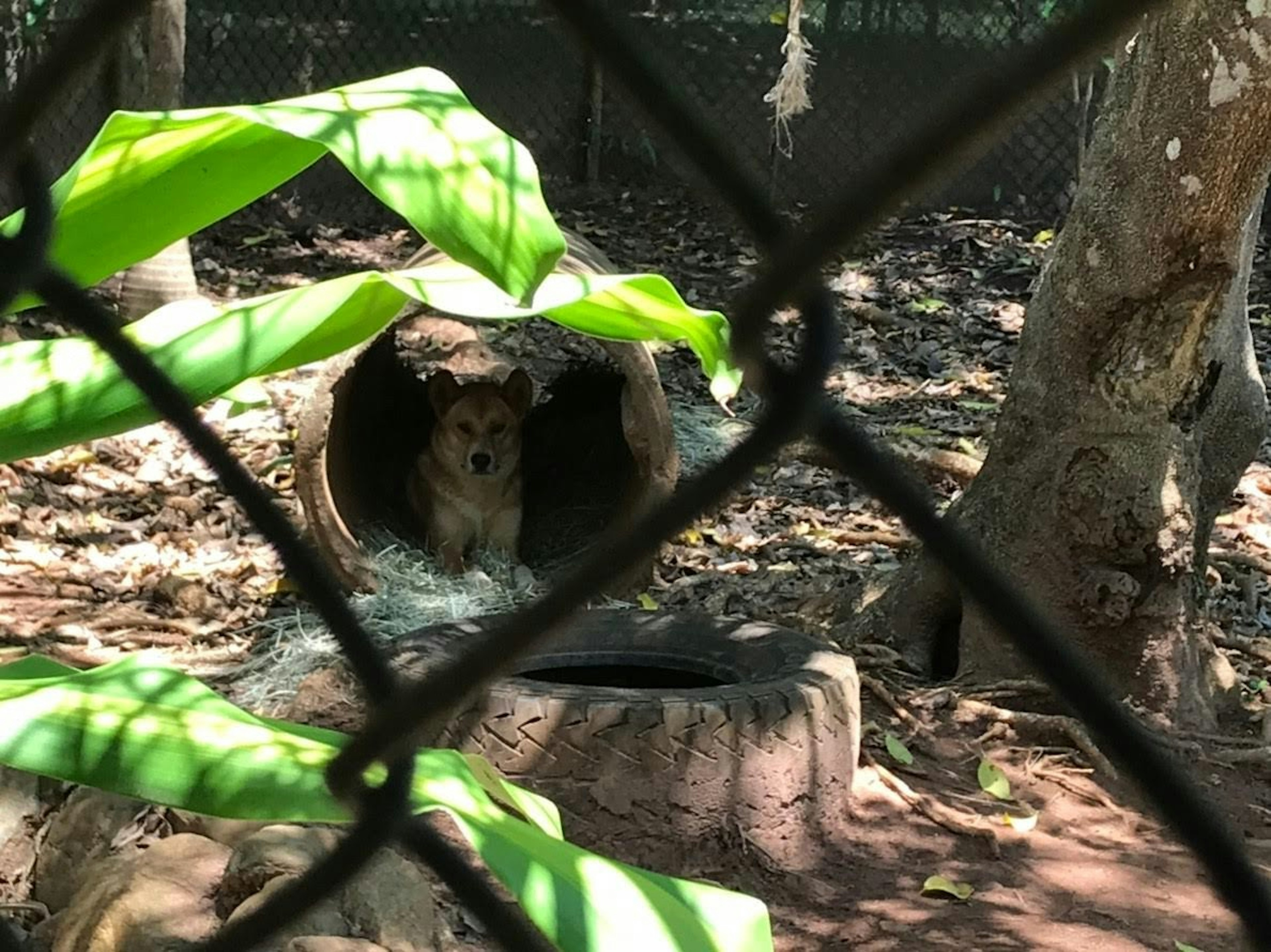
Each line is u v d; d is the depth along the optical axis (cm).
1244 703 549
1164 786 116
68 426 133
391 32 1396
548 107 1404
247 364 132
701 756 391
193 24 1359
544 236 108
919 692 515
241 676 523
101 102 943
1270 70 436
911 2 1288
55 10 819
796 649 449
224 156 140
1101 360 503
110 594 602
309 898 122
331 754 123
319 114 116
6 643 535
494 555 692
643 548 111
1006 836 429
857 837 421
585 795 389
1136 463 498
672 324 138
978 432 866
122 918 303
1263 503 788
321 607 121
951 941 368
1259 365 1005
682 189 1386
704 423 830
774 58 1328
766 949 115
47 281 121
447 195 109
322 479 597
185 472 741
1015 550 516
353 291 134
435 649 439
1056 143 1342
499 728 390
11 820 371
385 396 782
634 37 110
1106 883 404
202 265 1121
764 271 107
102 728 121
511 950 127
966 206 1361
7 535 650
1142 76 470
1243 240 524
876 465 114
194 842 333
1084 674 115
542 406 852
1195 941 372
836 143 1310
